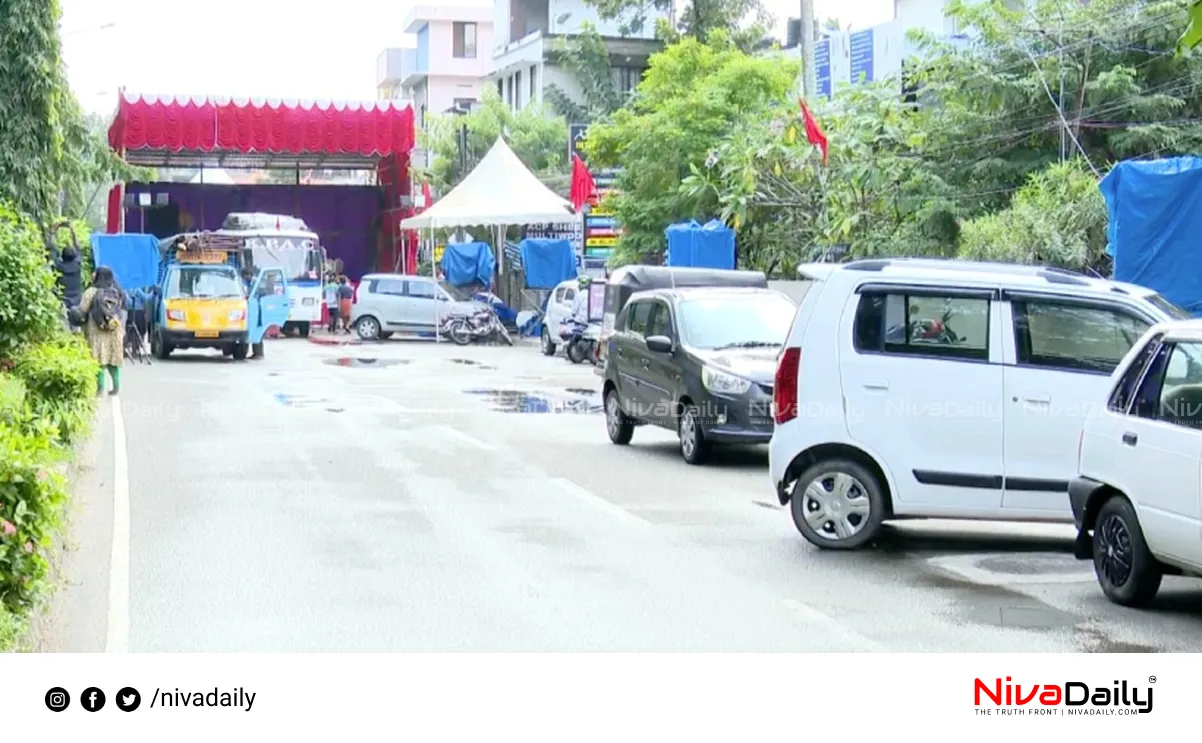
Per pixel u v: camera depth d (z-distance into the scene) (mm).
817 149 27547
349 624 7941
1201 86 23156
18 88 22312
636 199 35875
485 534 10891
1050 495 10094
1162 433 8195
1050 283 10320
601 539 10766
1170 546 8086
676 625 7996
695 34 54500
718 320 16016
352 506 12148
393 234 51594
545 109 63156
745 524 11539
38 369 13875
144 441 16766
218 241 41312
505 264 46781
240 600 8555
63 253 22984
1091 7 24094
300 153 49531
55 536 9422
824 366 10461
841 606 8578
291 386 25359
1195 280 16984
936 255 24562
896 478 10289
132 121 45562
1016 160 24516
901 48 35312
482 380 27109
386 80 87938
